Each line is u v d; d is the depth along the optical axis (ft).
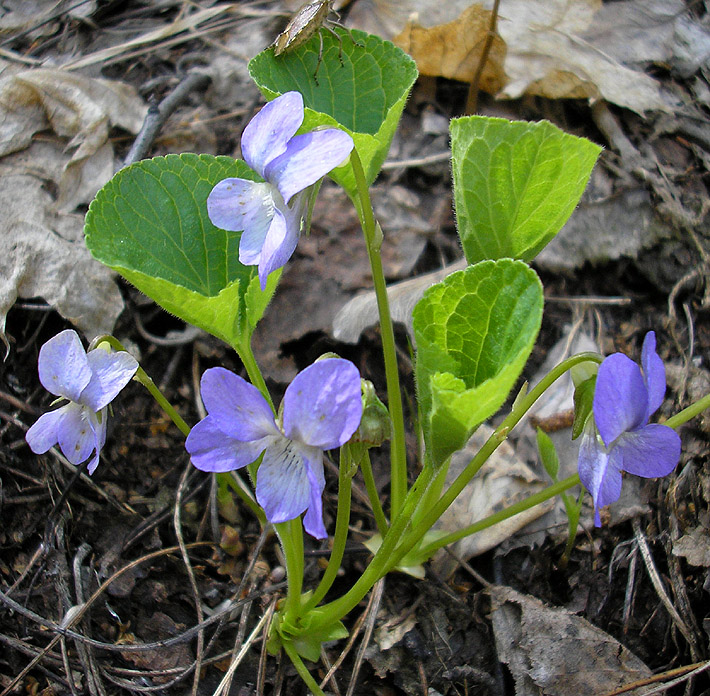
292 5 0.64
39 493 0.44
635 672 0.40
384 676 0.40
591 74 0.61
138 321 0.49
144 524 0.44
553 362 0.52
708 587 0.42
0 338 0.46
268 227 0.31
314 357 0.51
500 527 0.45
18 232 0.49
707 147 0.60
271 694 0.40
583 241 0.55
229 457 0.29
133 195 0.38
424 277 0.53
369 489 0.39
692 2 0.68
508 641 0.41
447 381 0.29
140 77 0.60
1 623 0.40
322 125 0.31
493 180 0.35
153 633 0.41
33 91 0.55
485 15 0.59
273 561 0.44
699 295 0.53
